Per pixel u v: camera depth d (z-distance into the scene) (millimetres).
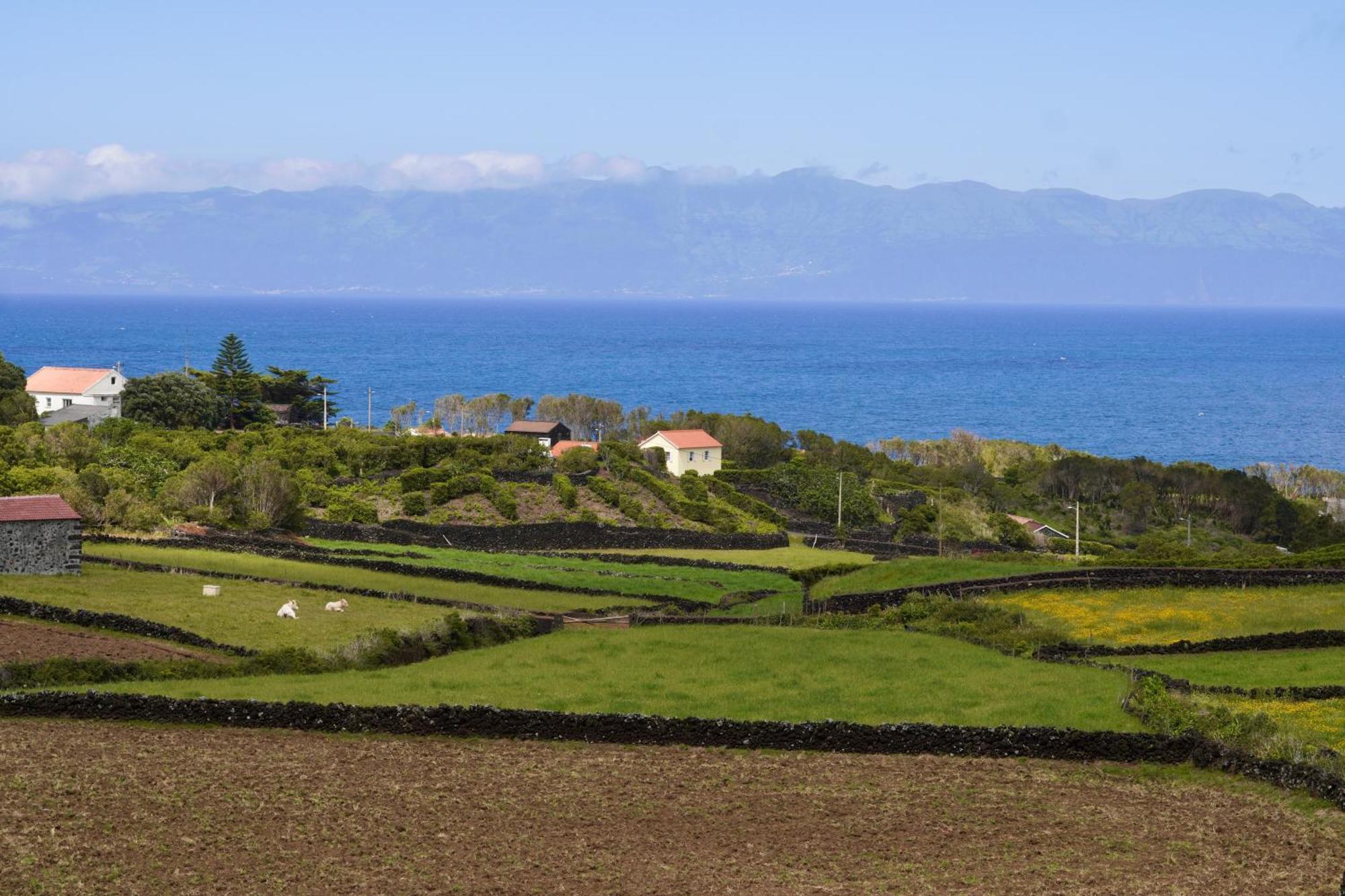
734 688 57781
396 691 54625
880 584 91812
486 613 75000
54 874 33469
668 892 34000
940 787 43812
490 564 100625
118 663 54969
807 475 158250
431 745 47156
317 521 115688
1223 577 82188
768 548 125250
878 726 48062
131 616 65562
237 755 44625
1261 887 35031
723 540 123812
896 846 38031
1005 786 44062
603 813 40250
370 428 195500
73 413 185125
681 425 196625
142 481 118375
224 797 40094
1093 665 63219
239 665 57312
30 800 38938
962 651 66438
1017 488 184625
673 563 108188
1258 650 67250
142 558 87625
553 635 71125
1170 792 43594
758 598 91562
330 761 44531
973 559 100875
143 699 48219
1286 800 42688
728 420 192125
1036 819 40688
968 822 40312
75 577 76625
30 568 76000
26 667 53094
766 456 184625
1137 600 79750
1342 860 37156
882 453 199000
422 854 36094
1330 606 75938
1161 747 46719
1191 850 37969
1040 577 83438
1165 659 65812
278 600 76188
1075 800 42625
